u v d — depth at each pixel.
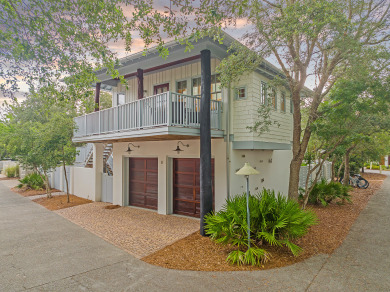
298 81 8.21
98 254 6.00
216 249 6.18
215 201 8.81
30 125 14.17
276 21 6.77
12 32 5.36
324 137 8.48
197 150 9.16
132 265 5.38
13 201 13.20
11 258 5.79
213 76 9.36
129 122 8.83
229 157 8.59
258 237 5.82
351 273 4.94
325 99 9.54
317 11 6.11
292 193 8.23
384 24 7.20
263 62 8.61
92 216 9.81
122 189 11.66
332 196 11.16
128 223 8.77
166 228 8.12
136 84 11.87
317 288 4.39
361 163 20.03
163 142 10.11
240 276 4.82
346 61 7.75
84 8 5.70
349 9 7.37
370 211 10.23
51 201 13.01
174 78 10.34
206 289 4.37
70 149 12.91
